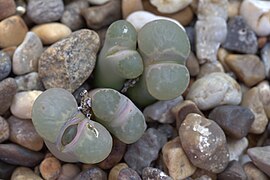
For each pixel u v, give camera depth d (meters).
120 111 0.30
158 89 0.30
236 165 0.32
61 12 0.33
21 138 0.31
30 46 0.32
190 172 0.31
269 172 0.31
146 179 0.31
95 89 0.32
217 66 0.35
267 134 0.34
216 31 0.35
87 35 0.32
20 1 0.33
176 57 0.31
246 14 0.36
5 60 0.31
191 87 0.33
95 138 0.29
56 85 0.31
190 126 0.31
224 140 0.31
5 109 0.31
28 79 0.32
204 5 0.35
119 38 0.31
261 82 0.35
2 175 0.31
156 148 0.32
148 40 0.31
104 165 0.31
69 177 0.31
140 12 0.34
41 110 0.29
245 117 0.32
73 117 0.29
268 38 0.36
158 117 0.32
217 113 0.32
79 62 0.31
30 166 0.31
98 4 0.34
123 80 0.32
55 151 0.30
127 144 0.32
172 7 0.34
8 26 0.32
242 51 0.35
